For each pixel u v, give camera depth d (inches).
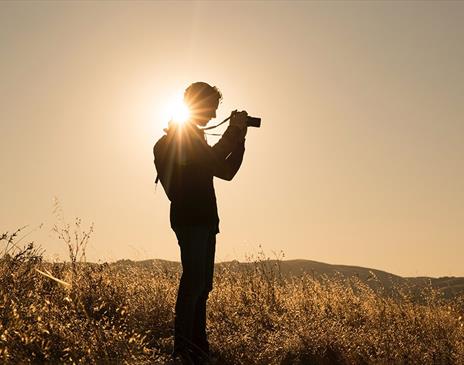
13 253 279.9
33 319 223.1
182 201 234.4
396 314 335.0
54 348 211.8
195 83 246.4
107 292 299.4
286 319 305.7
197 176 235.1
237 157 237.0
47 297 263.4
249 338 257.6
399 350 255.9
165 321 284.2
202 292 242.1
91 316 265.4
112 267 355.6
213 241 242.8
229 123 240.7
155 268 366.9
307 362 246.5
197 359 231.3
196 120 243.9
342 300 360.2
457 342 276.1
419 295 348.8
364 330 298.8
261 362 239.1
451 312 332.8
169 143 238.8
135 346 219.8
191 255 233.1
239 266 402.3
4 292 242.8
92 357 205.8
